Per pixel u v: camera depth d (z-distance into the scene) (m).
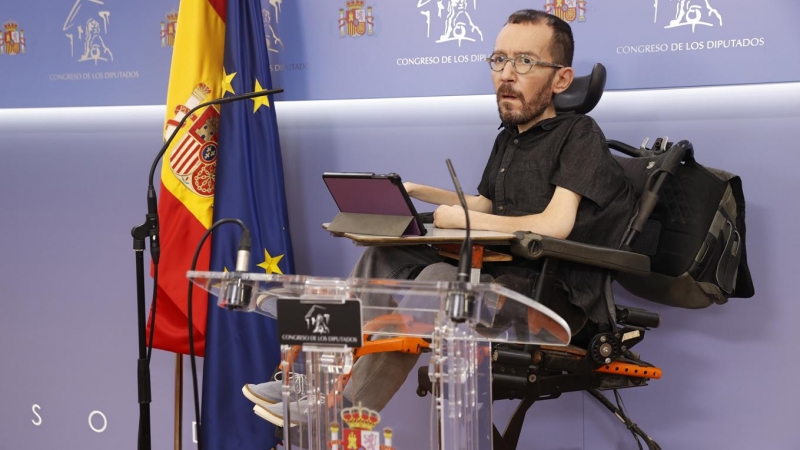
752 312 2.89
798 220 2.81
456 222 2.31
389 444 1.62
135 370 3.48
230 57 2.92
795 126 2.79
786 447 2.88
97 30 3.35
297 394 1.67
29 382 3.59
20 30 3.43
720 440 2.95
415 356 2.11
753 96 2.83
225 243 2.88
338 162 3.24
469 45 3.03
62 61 3.40
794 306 2.84
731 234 2.51
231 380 2.88
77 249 3.50
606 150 2.49
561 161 2.46
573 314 2.34
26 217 3.54
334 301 1.55
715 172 2.54
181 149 2.91
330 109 3.23
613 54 2.89
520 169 2.56
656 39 2.85
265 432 2.88
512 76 2.52
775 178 2.82
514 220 2.32
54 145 3.49
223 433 2.87
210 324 2.88
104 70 3.36
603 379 2.34
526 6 2.96
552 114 2.60
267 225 2.95
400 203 2.11
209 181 2.97
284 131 3.28
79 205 3.48
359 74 3.13
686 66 2.83
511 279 2.27
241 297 1.62
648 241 2.51
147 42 3.31
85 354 3.52
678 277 2.50
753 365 2.90
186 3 2.93
